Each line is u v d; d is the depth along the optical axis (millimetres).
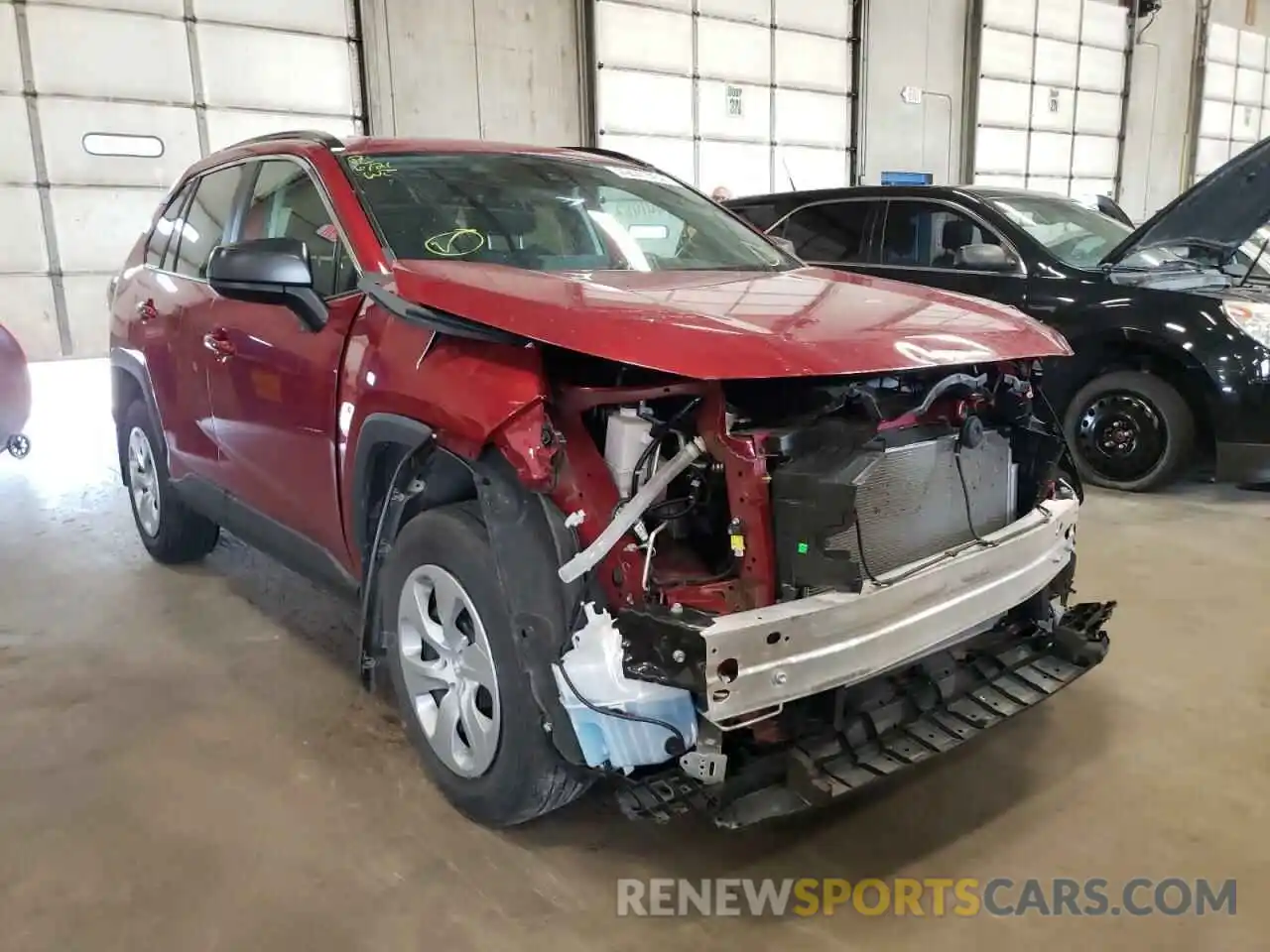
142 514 4215
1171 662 3170
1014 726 2781
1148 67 16859
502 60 10109
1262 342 4746
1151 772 2533
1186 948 1909
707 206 3406
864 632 1913
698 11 11305
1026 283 5402
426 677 2359
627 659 1832
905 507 2113
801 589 1883
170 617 3633
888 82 13297
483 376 2016
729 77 11758
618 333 1844
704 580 1927
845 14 12680
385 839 2266
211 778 2521
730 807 1902
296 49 8797
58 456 6535
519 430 1917
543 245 2756
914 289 2670
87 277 8094
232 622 3580
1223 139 18875
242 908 2029
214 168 3551
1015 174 15297
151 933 1956
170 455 3707
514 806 2154
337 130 9188
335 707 2908
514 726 2072
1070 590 2713
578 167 3254
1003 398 2406
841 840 2268
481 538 2143
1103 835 2270
